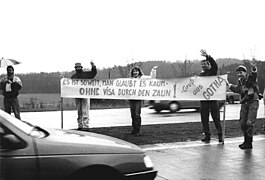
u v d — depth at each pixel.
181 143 8.70
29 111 25.08
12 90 10.89
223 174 6.09
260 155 7.49
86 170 3.78
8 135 3.50
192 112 21.17
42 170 3.59
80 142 3.94
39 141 3.69
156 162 6.86
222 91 8.80
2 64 11.45
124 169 3.96
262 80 37.19
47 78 45.00
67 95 9.66
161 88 9.37
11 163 3.46
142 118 17.09
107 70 40.09
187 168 6.45
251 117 8.09
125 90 9.60
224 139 9.34
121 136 9.59
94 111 23.94
